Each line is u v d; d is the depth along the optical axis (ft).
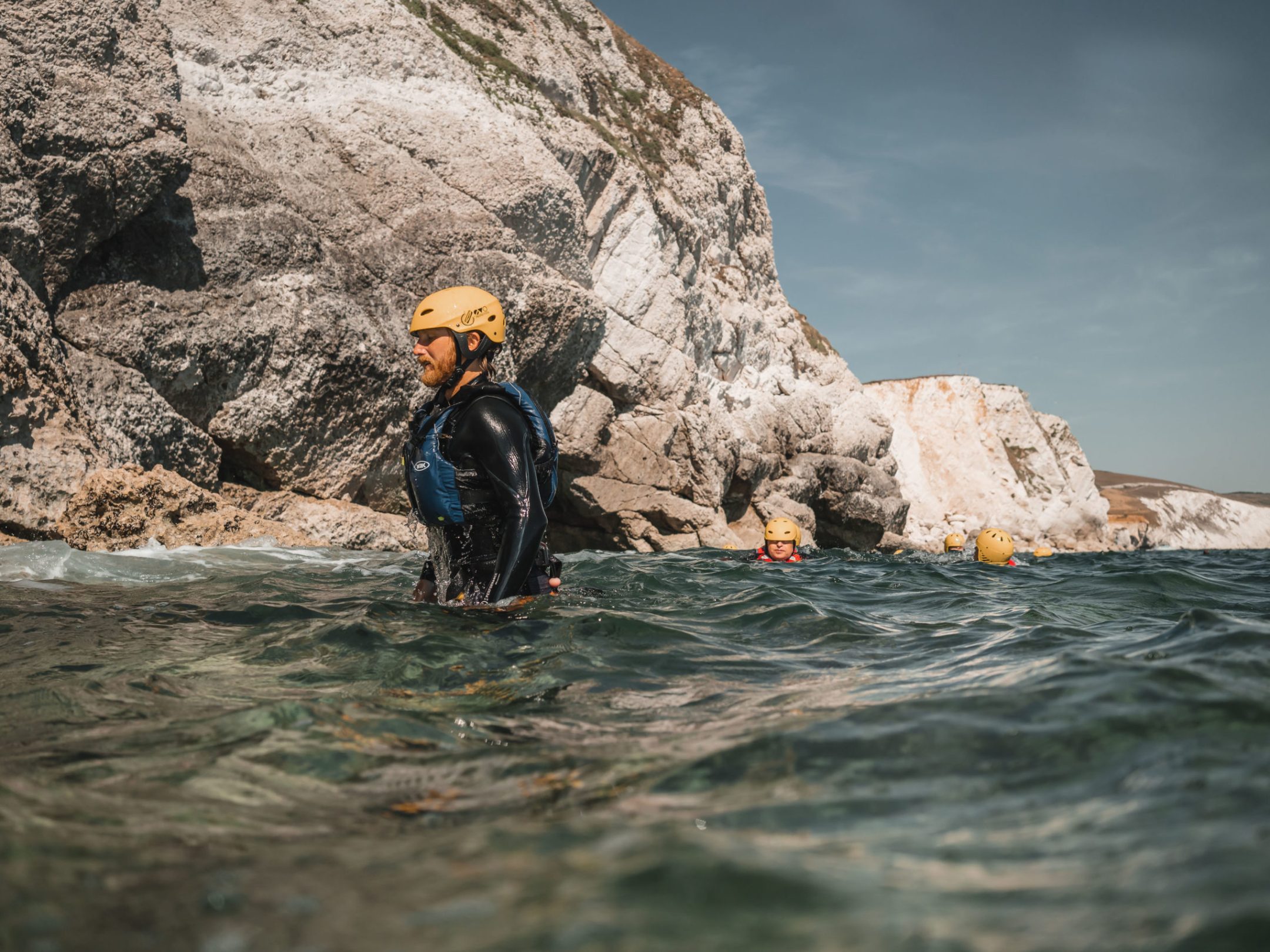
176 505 31.91
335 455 43.80
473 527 13.12
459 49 68.49
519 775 5.26
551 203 58.13
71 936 2.92
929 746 5.27
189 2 50.72
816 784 4.70
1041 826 3.86
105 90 36.70
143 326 36.76
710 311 82.07
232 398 40.14
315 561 27.63
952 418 140.77
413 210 51.26
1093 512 135.74
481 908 3.04
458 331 13.32
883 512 94.12
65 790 4.94
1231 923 2.67
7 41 34.86
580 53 87.86
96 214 35.65
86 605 14.96
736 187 97.76
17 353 29.58
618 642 10.24
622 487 65.16
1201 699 5.82
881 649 10.18
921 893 3.08
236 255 40.91
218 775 5.35
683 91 97.30
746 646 10.39
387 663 9.18
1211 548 182.39
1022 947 2.63
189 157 38.17
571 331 57.36
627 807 4.42
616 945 2.71
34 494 28.89
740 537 80.79
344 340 42.88
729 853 3.48
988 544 35.86
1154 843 3.50
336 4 57.82
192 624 12.74
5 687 8.34
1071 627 11.05
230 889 3.32
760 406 88.12
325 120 52.49
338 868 3.55
